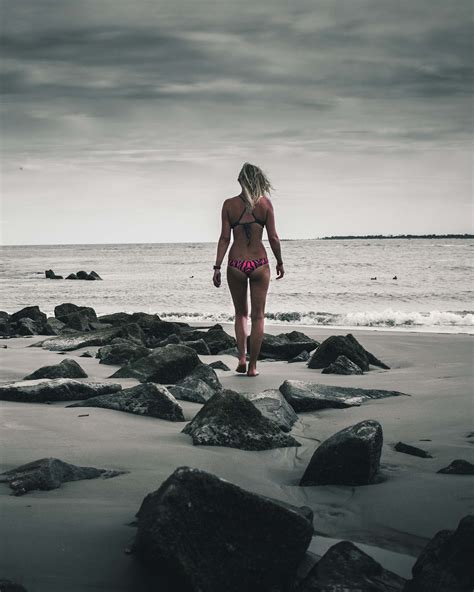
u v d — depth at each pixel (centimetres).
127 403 529
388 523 303
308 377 751
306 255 6981
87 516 286
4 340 1234
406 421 508
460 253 7238
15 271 5488
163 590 228
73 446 419
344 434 361
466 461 375
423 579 234
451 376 749
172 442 432
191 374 653
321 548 275
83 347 1040
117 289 3083
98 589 227
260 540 238
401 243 13875
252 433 430
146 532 231
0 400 574
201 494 238
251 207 745
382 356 993
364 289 2745
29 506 299
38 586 227
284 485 359
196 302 2336
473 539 238
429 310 1939
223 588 226
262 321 756
